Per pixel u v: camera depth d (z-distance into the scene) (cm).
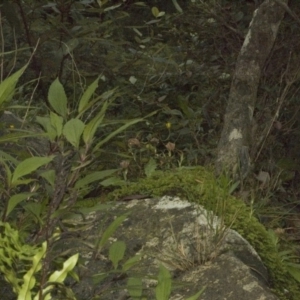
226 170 468
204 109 624
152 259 332
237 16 687
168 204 371
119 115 634
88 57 605
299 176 594
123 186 405
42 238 235
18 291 200
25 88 605
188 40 727
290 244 457
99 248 217
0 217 234
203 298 304
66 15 548
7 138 210
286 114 640
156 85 680
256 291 304
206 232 345
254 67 529
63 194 220
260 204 467
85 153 214
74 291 308
